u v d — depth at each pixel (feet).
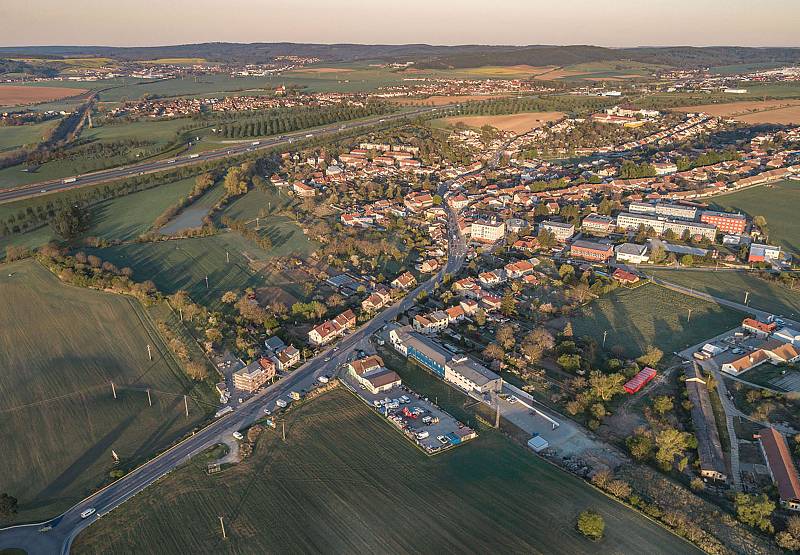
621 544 496.64
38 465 604.90
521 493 557.33
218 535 513.04
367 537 506.89
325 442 635.25
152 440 643.45
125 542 508.94
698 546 494.18
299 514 534.37
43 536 517.14
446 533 510.17
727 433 638.12
